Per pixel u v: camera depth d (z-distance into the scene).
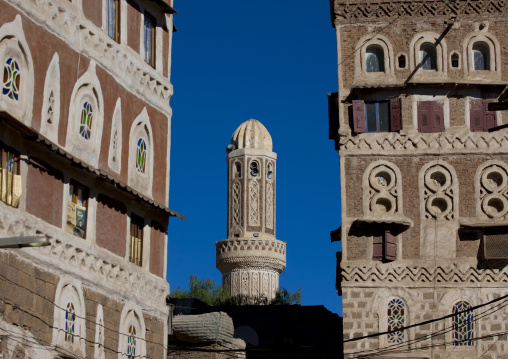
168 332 37.56
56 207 26.20
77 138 27.58
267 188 71.00
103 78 29.00
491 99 42.50
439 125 42.28
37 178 25.39
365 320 40.59
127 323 29.53
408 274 40.94
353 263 41.16
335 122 44.53
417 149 42.03
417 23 43.03
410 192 41.75
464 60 42.66
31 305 24.67
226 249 69.38
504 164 41.78
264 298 66.81
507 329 40.12
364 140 42.22
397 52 42.84
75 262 26.92
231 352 40.00
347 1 43.25
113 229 29.11
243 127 72.50
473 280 40.78
